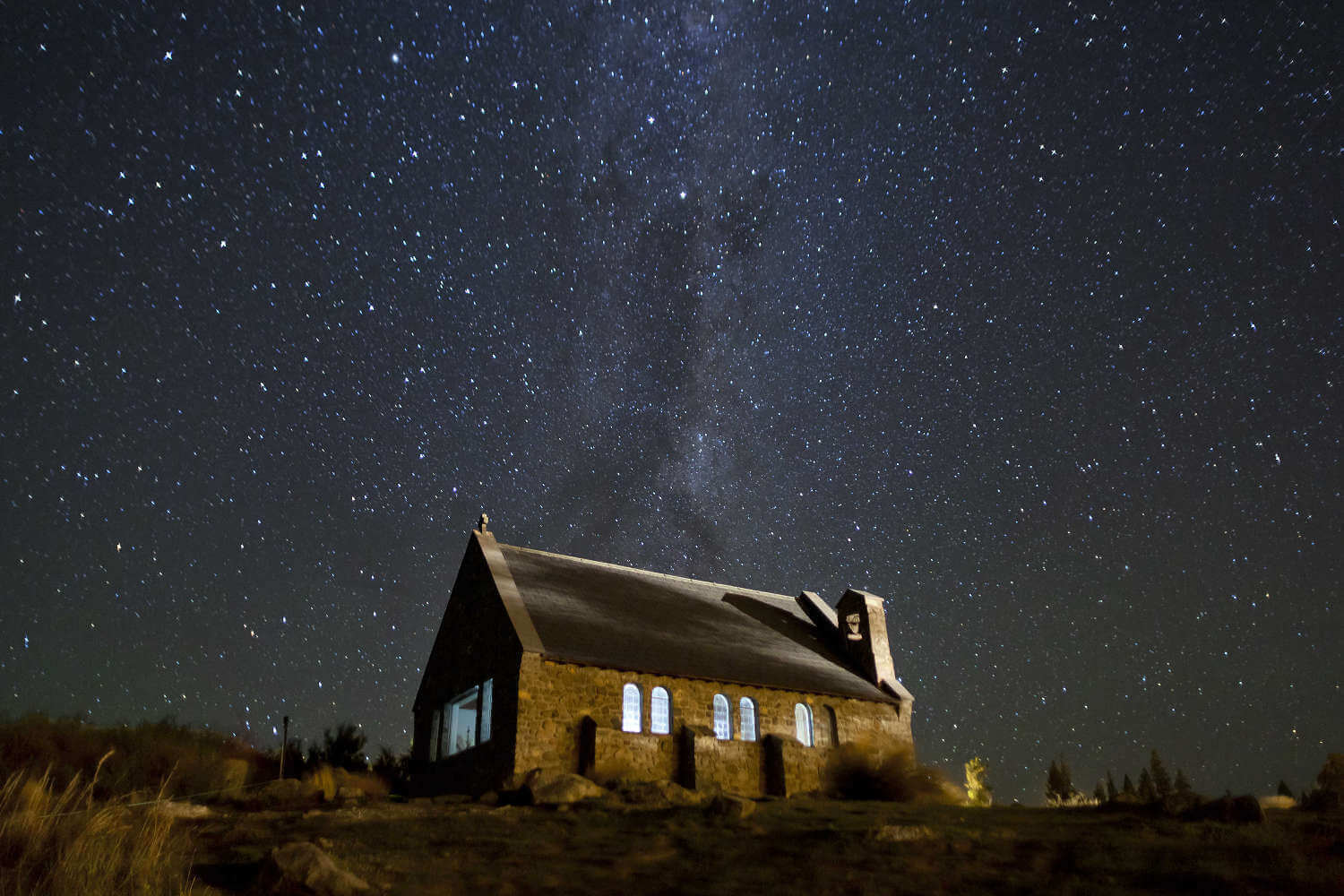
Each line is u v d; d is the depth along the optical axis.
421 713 32.03
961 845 13.44
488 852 13.50
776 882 11.55
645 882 11.67
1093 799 24.09
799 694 29.88
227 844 13.83
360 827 15.81
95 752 20.83
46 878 8.71
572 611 28.83
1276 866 10.94
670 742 26.36
